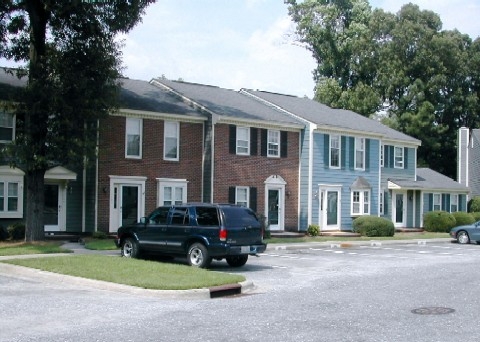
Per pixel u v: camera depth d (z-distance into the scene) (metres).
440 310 12.27
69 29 25.06
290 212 36.31
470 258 24.70
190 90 36.09
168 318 11.42
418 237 37.53
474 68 61.97
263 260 22.84
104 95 25.03
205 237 18.92
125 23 25.14
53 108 23.91
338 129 37.75
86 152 24.83
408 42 59.41
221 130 32.97
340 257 24.52
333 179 37.84
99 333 10.08
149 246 20.23
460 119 63.41
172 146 31.81
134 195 30.42
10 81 29.38
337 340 9.59
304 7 64.31
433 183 46.34
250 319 11.32
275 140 35.69
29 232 25.62
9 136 27.52
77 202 29.38
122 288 14.73
